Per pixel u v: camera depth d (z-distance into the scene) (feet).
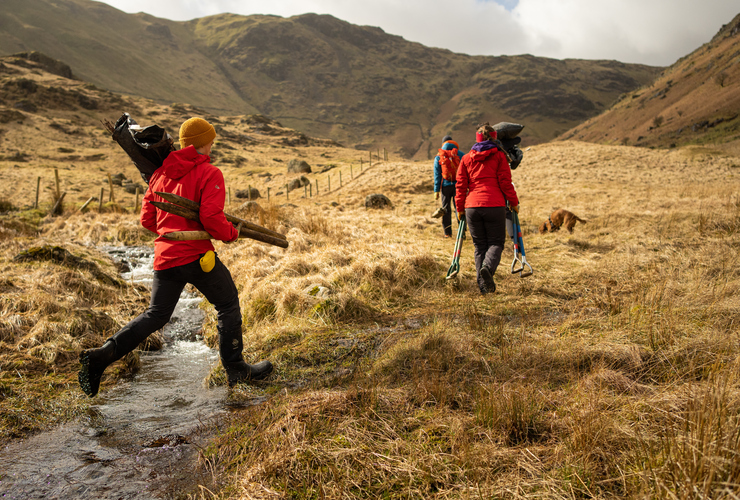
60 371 10.45
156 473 6.86
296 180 114.32
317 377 10.36
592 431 6.55
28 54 398.21
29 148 217.15
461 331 12.05
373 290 16.51
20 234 29.91
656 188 74.33
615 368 9.35
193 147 8.99
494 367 9.69
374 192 79.20
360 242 23.84
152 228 9.62
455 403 8.33
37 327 11.70
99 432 8.19
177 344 13.84
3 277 15.06
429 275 18.22
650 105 648.79
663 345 10.02
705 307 11.96
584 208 45.27
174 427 8.38
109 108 324.80
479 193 14.96
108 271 20.15
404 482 6.12
